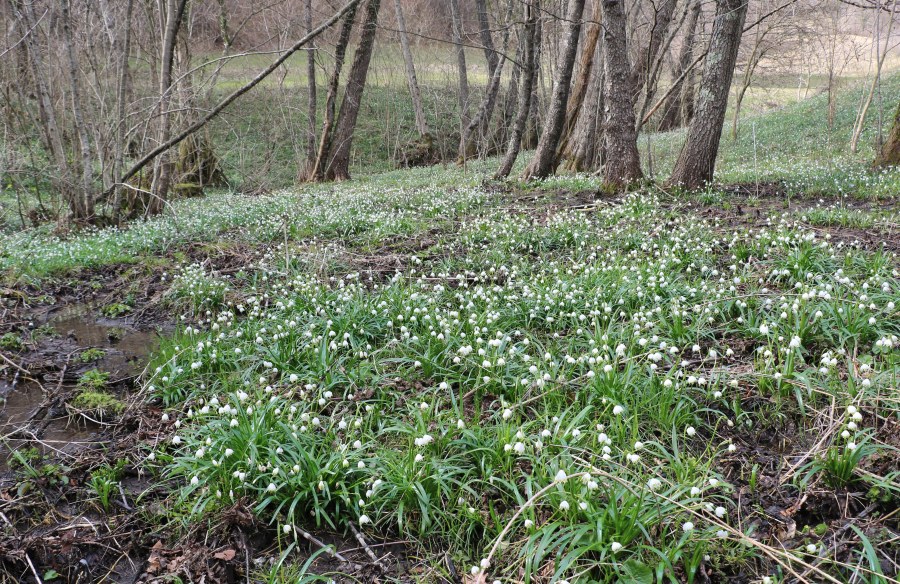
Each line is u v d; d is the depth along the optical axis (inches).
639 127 733.3
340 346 251.6
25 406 245.3
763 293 251.6
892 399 171.8
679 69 1103.6
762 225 381.4
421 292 304.2
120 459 197.6
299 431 186.5
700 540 136.9
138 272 424.2
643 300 265.9
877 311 225.3
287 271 359.9
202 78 798.5
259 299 331.9
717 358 224.2
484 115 1238.9
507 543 149.3
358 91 1099.9
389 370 239.5
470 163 1147.9
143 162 576.4
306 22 1069.8
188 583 151.2
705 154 518.6
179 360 256.7
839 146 797.2
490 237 406.6
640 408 191.5
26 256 462.9
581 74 944.9
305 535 160.4
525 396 206.5
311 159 1154.0
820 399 188.7
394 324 275.6
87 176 592.1
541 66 1244.5
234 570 154.7
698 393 202.1
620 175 542.0
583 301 273.6
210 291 346.9
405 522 162.7
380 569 153.3
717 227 379.6
